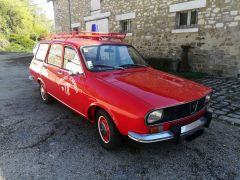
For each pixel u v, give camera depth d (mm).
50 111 5117
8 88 7344
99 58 4000
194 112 3168
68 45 4281
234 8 7867
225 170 2975
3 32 30156
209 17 8617
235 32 7984
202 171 2959
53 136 3916
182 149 3477
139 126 2781
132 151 3426
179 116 2982
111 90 3197
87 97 3564
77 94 3848
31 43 29406
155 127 2824
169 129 2953
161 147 3529
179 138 2971
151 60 10242
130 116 2838
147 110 2715
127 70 3977
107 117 3250
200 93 3268
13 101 5895
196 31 9102
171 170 2984
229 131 4051
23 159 3225
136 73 3895
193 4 8969
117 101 3025
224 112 4887
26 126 4316
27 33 33000
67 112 5039
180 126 2969
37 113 4996
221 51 8500
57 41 4848
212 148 3496
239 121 4406
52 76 4758
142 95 2963
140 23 11469
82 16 15570
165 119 2873
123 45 4574
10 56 18453
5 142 3709
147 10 10961
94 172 2945
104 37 4625
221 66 8602
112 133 3234
